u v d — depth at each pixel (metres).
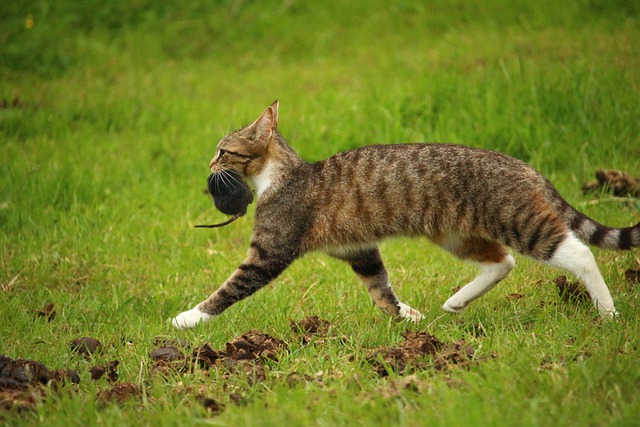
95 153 16.19
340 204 9.97
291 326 9.55
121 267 12.32
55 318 10.47
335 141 15.85
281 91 19.28
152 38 22.92
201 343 9.24
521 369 7.30
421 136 15.48
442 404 6.74
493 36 20.88
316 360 8.24
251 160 10.29
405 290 11.16
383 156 9.95
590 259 9.12
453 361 7.91
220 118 17.48
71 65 21.42
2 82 20.25
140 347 9.19
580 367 7.09
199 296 11.30
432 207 9.64
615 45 18.72
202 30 23.41
